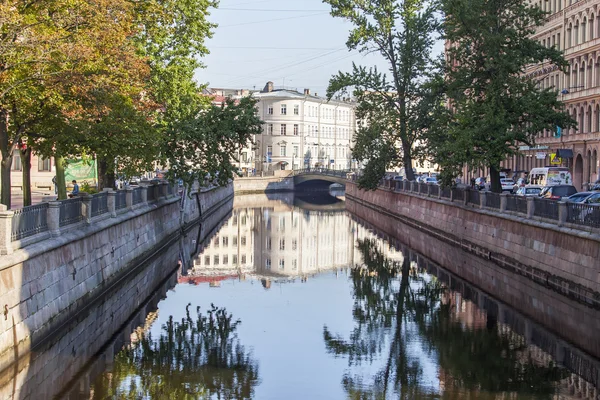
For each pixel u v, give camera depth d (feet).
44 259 73.87
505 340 81.10
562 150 213.87
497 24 138.82
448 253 151.64
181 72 138.31
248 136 148.25
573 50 216.33
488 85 138.31
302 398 61.77
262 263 146.00
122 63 93.15
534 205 112.98
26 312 68.08
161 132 133.90
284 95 440.45
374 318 93.09
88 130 91.25
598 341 79.10
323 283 121.08
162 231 148.56
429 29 191.83
